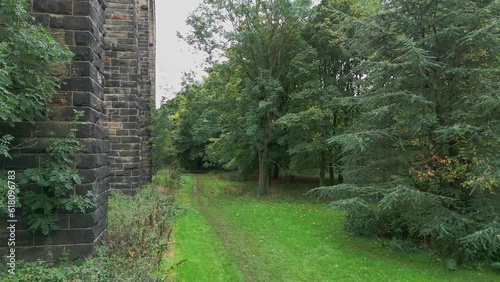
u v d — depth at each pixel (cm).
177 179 2162
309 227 1291
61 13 577
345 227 1215
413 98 857
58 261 561
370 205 1023
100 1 660
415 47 844
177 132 3831
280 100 2075
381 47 1017
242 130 2017
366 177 1039
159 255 674
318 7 1964
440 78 952
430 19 951
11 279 479
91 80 589
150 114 2042
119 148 1373
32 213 552
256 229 1274
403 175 1021
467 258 886
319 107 1864
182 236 980
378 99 939
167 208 1227
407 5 951
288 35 1955
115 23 1370
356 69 1037
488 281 802
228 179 3055
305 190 2244
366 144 957
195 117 2427
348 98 1089
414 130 895
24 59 493
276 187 2395
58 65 573
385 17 991
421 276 832
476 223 850
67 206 552
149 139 2014
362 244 1077
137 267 556
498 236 746
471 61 925
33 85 507
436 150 966
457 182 948
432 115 880
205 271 744
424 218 905
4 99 441
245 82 1967
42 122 568
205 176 3559
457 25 904
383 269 877
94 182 589
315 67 1883
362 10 1652
